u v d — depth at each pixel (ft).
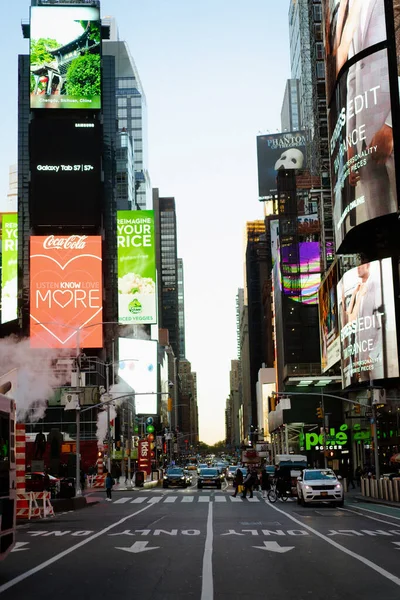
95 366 460.55
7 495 51.03
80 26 521.65
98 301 472.03
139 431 559.38
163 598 41.24
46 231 499.51
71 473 215.92
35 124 508.12
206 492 225.56
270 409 648.38
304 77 477.77
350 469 381.81
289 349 498.69
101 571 53.06
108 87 599.57
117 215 593.42
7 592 43.78
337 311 347.15
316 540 74.38
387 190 265.95
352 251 302.04
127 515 120.06
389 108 267.39
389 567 53.88
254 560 58.85
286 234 519.60
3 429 50.67
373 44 272.92
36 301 470.39
